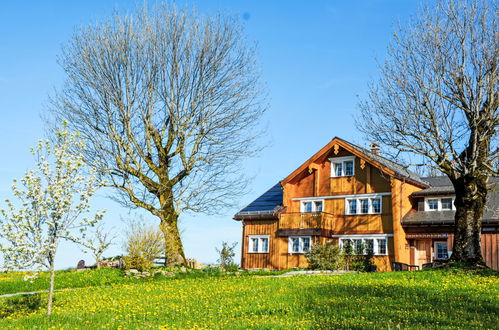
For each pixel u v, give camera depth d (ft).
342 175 117.80
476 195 79.51
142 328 40.63
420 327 35.45
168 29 100.37
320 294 53.52
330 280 68.08
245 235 126.72
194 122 102.58
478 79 75.82
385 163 117.91
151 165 103.04
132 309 50.47
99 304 55.42
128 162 99.76
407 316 40.01
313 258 100.37
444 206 108.78
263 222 124.67
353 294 52.85
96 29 99.71
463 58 76.84
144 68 99.40
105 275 90.99
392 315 40.60
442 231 104.37
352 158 116.67
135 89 99.86
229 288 63.36
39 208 47.16
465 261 78.43
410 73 80.43
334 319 39.55
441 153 79.00
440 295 50.98
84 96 98.99
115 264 111.24
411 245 108.58
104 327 41.68
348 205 115.75
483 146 78.18
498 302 46.26
